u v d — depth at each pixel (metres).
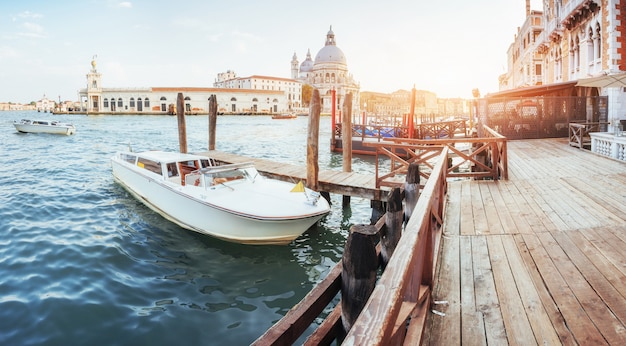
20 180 15.88
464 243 5.54
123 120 84.44
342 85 138.62
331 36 149.38
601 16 17.08
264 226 8.34
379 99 153.38
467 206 7.57
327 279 4.42
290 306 6.48
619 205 7.14
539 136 19.55
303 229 8.66
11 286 6.64
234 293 6.88
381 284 1.94
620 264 4.59
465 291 4.06
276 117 94.12
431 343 3.14
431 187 4.08
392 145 10.30
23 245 8.45
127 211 11.20
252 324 5.90
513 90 20.64
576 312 3.58
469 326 3.39
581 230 5.87
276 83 148.88
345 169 15.13
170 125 65.56
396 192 6.44
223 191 9.26
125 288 6.80
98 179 15.91
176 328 5.71
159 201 10.60
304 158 25.55
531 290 4.04
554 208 7.16
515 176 10.39
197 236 9.43
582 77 19.86
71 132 42.41
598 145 13.80
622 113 17.08
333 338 4.01
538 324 3.40
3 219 10.33
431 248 3.78
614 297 3.82
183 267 7.84
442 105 172.12
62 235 9.16
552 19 24.95
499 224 6.35
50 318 5.73
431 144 10.88
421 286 3.77
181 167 10.47
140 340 5.39
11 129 49.38
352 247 3.53
